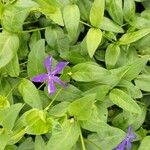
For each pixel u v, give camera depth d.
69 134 0.25
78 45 0.28
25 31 0.27
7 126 0.24
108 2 0.29
